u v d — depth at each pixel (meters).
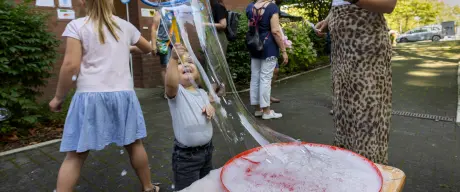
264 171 1.12
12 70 3.46
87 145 1.92
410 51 14.93
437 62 10.29
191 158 1.88
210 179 1.15
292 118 4.28
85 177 2.68
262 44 4.00
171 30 1.37
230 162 1.20
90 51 1.93
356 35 1.60
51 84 4.67
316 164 1.15
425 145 3.26
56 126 3.95
